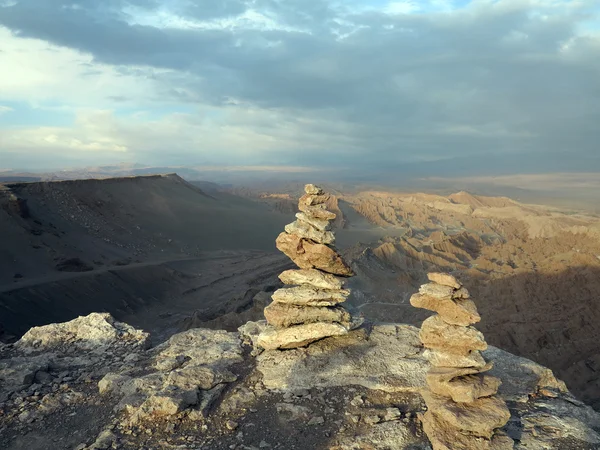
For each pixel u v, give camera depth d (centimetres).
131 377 1614
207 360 1727
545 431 1255
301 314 1708
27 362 1722
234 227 16762
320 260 1741
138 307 7694
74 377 1686
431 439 1178
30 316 6059
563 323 5019
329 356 1667
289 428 1306
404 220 19875
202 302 8231
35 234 9075
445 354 1247
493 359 1677
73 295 7075
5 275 7231
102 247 10625
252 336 1928
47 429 1361
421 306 1291
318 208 1788
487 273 8038
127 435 1280
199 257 12419
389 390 1486
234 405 1421
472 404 1203
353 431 1281
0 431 1349
